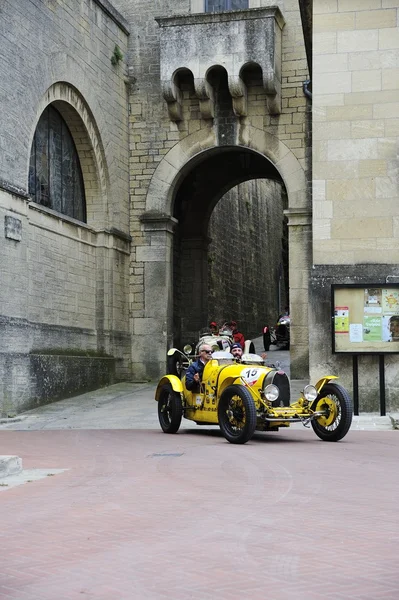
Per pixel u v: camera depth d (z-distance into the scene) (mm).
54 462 11195
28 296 19781
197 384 14391
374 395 18312
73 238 22531
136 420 17578
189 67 24578
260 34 24078
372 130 18984
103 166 24094
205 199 30609
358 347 18078
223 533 6590
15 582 5262
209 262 33656
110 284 24359
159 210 25812
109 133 24391
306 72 24922
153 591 5027
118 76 25297
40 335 20281
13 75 18766
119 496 8383
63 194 22719
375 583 5168
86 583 5219
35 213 20297
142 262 25859
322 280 18812
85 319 23281
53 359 20531
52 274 21219
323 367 18594
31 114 19625
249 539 6367
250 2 25375
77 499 8266
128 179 25984
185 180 29750
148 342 25672
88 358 22688
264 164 29609
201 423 14625
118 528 6832
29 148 19562
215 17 24328
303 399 13516
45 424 17250
